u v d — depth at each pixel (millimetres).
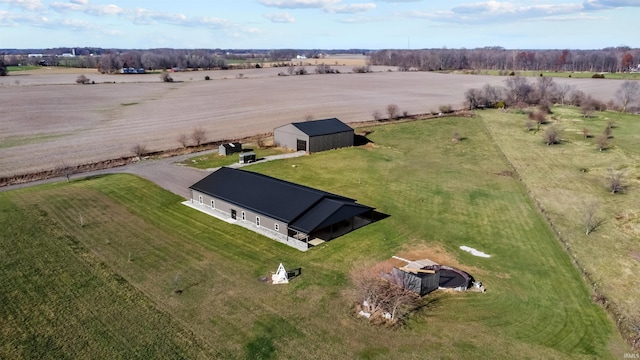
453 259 34250
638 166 59562
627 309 27625
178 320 26078
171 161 61781
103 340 24172
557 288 30250
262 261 33562
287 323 25906
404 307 27672
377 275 31562
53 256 33812
